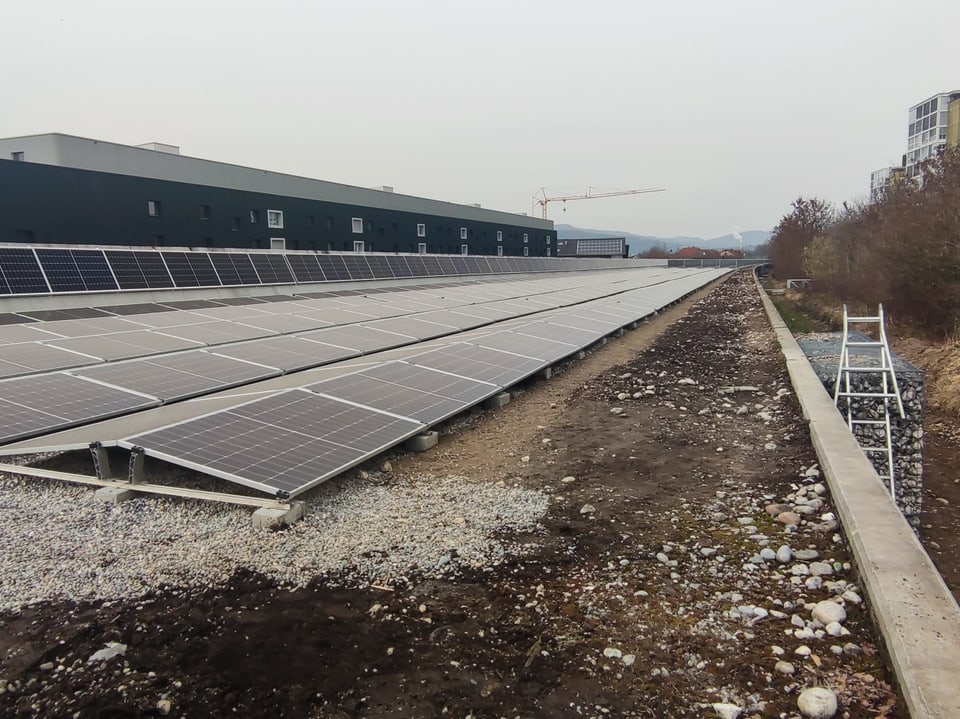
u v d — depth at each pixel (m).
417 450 9.61
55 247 19.03
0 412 8.89
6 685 4.29
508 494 7.83
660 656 4.53
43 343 13.02
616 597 5.34
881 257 21.55
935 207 18.88
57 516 7.01
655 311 32.16
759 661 4.42
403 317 21.47
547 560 6.06
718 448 9.70
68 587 5.55
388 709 4.04
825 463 7.85
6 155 35.31
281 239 49.00
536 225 92.00
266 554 6.15
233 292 24.36
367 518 7.03
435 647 4.70
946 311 18.61
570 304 30.64
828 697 3.87
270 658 4.57
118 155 36.78
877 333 21.59
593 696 4.13
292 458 7.52
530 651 4.63
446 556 6.14
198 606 5.26
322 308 22.58
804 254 41.78
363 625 5.00
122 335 14.81
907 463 9.55
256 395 9.56
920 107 94.94
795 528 6.65
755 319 30.50
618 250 130.50
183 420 7.98
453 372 12.55
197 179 41.94
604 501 7.60
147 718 3.97
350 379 10.70
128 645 4.73
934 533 8.46
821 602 5.07
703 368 17.25
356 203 56.56
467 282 41.53
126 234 37.41
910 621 4.29
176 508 7.17
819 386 11.59
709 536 6.59
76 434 8.22
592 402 13.05
